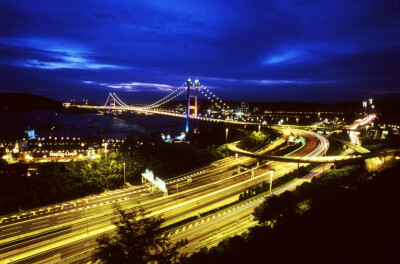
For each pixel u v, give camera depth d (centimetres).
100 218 6794
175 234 6031
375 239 4188
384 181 7269
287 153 14162
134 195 8406
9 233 6088
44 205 7625
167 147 14225
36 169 10575
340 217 5081
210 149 13988
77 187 8331
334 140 17525
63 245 5606
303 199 7212
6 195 7438
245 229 6212
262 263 4006
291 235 4562
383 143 15238
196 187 9094
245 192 8069
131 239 2519
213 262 4334
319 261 3756
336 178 7956
